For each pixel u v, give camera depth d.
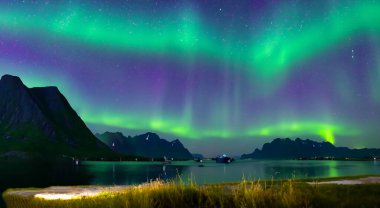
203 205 10.83
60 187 25.70
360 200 10.77
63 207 13.29
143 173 144.25
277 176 115.62
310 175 122.75
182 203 10.85
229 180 101.06
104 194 14.15
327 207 10.12
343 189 12.87
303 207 9.79
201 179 106.69
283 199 10.18
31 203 17.20
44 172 144.75
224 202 10.88
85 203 12.28
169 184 12.24
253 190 11.09
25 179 110.88
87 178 118.12
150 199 10.67
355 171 150.75
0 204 48.09
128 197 11.20
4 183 96.81
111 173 142.88
